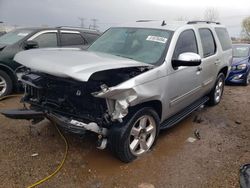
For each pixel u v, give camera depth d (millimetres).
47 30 7121
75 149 4070
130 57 4199
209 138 4730
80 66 3082
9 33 7254
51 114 3695
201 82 5234
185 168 3721
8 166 3533
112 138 3512
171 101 4258
